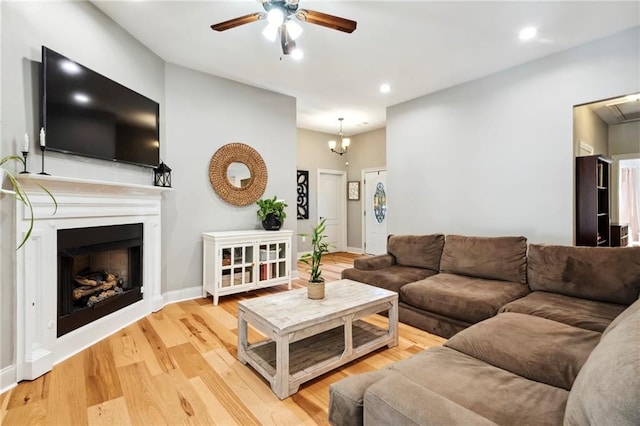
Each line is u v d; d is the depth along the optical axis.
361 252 7.19
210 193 3.81
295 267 4.76
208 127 3.77
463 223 3.96
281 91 4.36
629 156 4.92
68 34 2.31
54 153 2.21
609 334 0.93
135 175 2.99
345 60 3.39
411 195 4.57
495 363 1.40
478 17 2.60
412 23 2.69
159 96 3.33
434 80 3.89
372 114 5.48
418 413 0.84
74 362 2.15
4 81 1.89
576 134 3.21
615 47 2.82
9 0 1.91
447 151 4.12
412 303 2.79
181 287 3.59
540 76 3.29
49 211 2.10
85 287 2.51
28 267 1.95
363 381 1.20
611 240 4.57
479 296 2.45
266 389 1.87
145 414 1.63
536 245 2.67
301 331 1.86
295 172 4.68
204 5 2.49
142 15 2.64
